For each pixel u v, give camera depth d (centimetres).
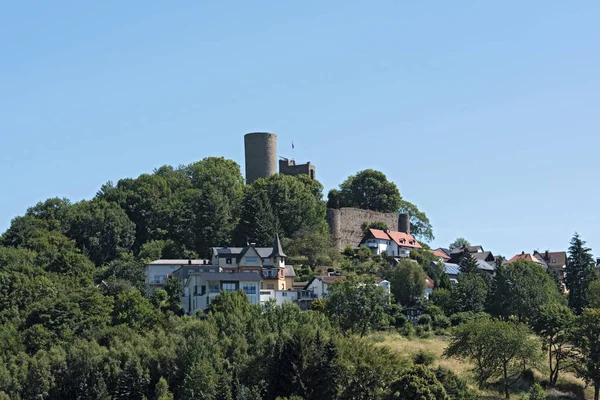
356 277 19712
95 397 14900
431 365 15825
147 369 15375
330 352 14912
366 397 14425
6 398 14538
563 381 16812
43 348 16538
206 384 14500
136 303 18000
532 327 17550
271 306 18612
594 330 16362
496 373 16612
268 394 14725
